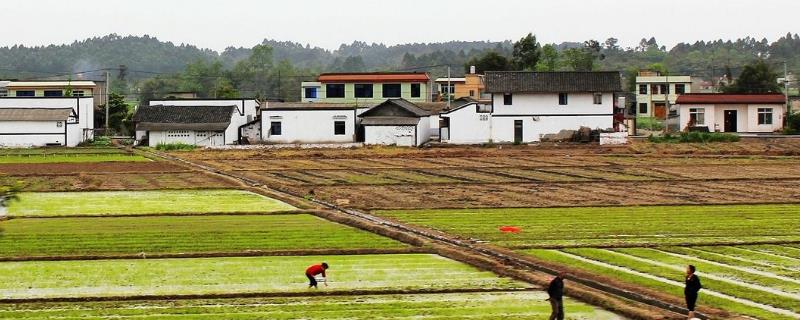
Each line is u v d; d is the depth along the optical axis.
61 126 191.00
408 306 54.72
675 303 54.62
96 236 77.50
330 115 188.50
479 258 67.00
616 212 91.94
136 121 191.62
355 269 64.88
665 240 75.75
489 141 180.62
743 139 166.88
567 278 61.72
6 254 69.44
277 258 68.94
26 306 54.78
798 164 137.75
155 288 59.12
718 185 113.44
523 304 55.09
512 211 93.06
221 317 52.12
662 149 158.75
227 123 190.38
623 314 52.50
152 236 77.62
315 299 56.69
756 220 86.06
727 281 60.34
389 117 183.50
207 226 83.19
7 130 189.50
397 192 108.81
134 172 132.12
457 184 116.44
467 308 54.25
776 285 59.28
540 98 179.62
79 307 54.62
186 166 141.75
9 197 45.97
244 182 120.38
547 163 142.25
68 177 125.00
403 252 71.12
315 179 123.12
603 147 164.12
